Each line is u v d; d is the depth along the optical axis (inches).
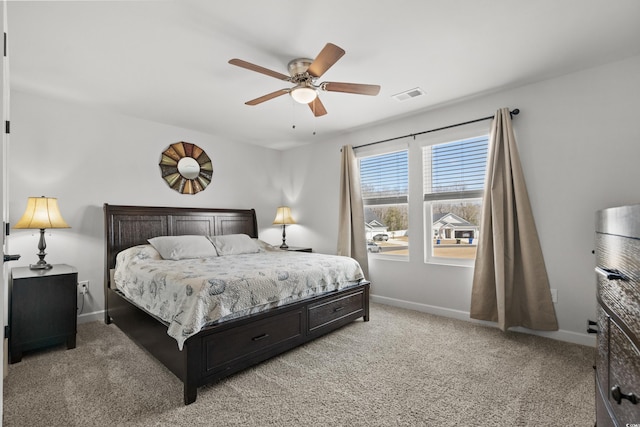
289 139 188.5
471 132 131.0
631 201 97.8
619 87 99.7
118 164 143.9
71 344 105.4
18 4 71.6
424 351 102.8
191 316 77.5
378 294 162.6
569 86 108.4
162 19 78.3
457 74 108.5
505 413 70.6
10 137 117.8
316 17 78.2
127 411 71.7
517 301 118.1
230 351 84.3
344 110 141.7
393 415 70.3
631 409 28.8
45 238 124.6
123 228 139.7
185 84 114.3
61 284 104.3
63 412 71.2
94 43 88.2
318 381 84.7
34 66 100.6
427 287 144.6
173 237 143.6
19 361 96.0
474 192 132.3
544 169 113.3
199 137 173.0
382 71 106.1
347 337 115.3
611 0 72.3
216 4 73.2
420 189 146.6
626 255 31.2
